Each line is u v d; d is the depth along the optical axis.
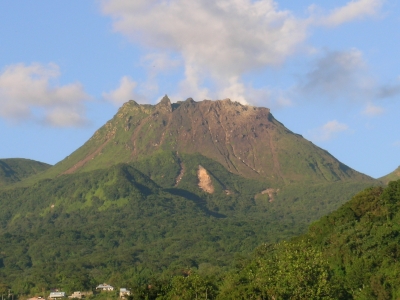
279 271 146.75
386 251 170.62
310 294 137.12
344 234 190.38
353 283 161.75
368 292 153.62
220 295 147.00
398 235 184.00
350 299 153.25
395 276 156.62
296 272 140.88
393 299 151.00
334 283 149.25
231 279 164.12
